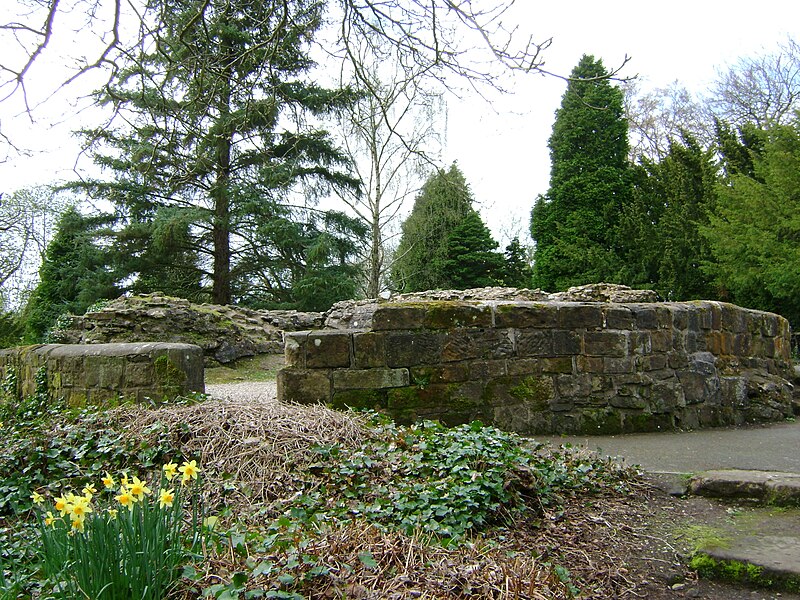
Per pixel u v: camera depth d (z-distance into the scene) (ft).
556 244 81.56
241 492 11.93
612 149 81.61
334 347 17.42
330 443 13.35
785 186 52.95
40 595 7.53
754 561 9.62
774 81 78.13
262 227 64.34
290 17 18.03
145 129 18.85
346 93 19.94
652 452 16.34
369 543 8.97
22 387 23.54
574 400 18.99
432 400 17.80
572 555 10.43
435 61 15.14
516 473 12.37
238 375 38.47
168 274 70.95
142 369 20.03
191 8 16.21
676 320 20.57
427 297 43.47
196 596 7.61
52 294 69.67
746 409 21.97
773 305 58.18
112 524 7.50
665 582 9.70
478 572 8.48
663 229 70.28
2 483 12.71
